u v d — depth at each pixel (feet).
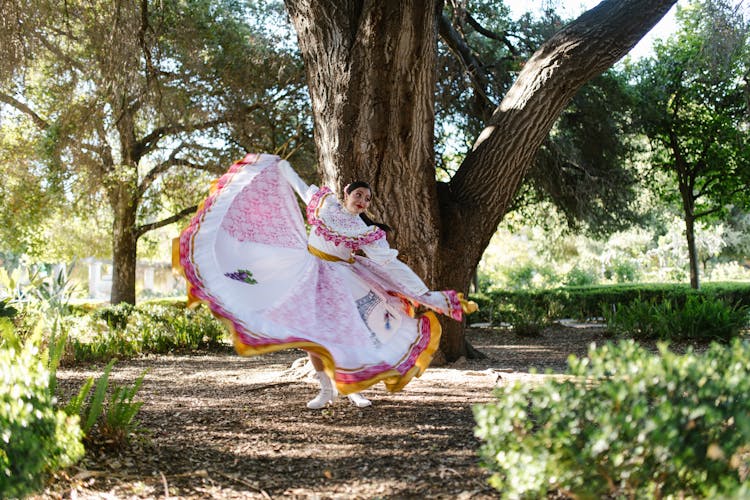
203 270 13.91
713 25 34.37
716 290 55.16
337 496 9.93
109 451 11.80
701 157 57.16
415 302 15.24
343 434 13.32
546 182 52.95
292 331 13.16
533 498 8.04
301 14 21.88
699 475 7.40
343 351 13.29
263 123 52.11
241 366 26.71
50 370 12.54
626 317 37.65
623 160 55.31
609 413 7.52
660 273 125.70
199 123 50.31
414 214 22.89
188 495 9.96
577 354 31.42
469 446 12.21
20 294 27.53
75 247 70.90
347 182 21.90
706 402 7.54
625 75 56.59
